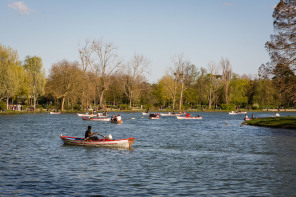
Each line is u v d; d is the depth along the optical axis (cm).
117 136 3906
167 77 12581
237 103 13700
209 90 13300
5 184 1582
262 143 3256
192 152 2659
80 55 10250
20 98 12419
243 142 3341
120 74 11850
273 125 5347
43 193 1440
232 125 5959
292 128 4966
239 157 2428
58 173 1834
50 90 9894
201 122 6888
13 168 1956
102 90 11044
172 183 1636
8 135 3822
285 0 4909
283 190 1525
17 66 9131
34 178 1711
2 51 8688
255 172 1905
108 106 12375
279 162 2227
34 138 3541
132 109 11612
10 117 7438
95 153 2548
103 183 1622
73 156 2403
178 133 4325
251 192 1490
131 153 2572
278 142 3334
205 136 3944
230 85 12788
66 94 10012
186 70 11538
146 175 1806
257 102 13138
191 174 1842
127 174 1827
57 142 3200
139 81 12462
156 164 2130
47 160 2234
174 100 11681
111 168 1988
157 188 1541
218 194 1455
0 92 8475
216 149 2836
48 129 4712
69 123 6066
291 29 4881
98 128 5081
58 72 9856
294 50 4841
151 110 11862
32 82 9775
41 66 9912
